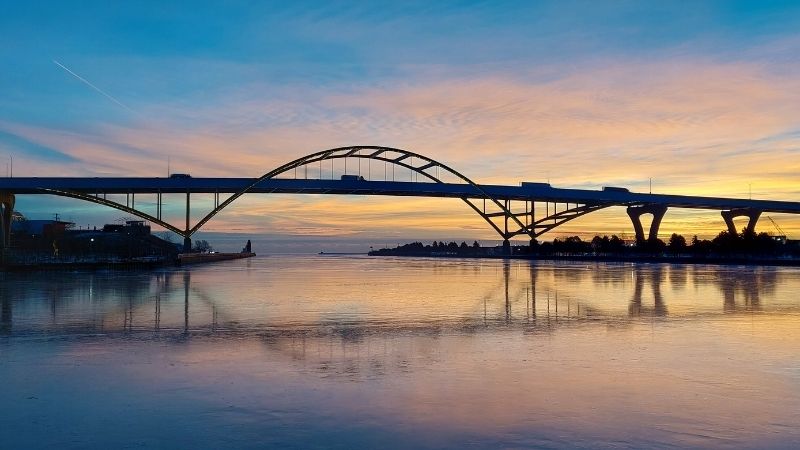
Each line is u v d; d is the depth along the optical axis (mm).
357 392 10422
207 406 9570
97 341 15586
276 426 8617
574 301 27094
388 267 84750
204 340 15797
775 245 117562
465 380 11305
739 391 10508
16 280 42250
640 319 20328
